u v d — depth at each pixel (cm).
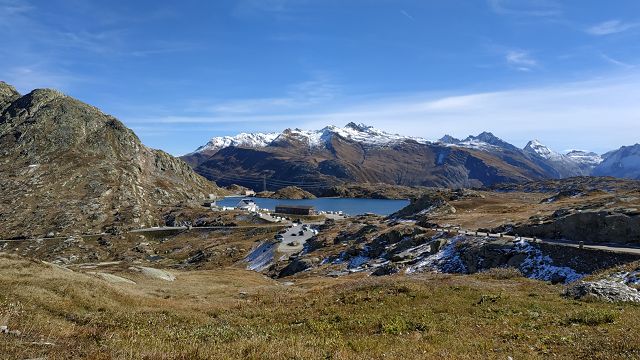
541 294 3275
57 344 1464
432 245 7981
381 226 12144
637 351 1540
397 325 2216
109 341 1623
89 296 3125
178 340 1908
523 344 1777
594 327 2042
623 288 3081
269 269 12238
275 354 1521
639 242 5866
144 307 3272
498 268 5988
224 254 16138
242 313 3141
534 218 8425
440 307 2759
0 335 1443
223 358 1457
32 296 2706
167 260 17425
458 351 1686
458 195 16725
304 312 2892
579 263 5500
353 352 1661
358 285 3866
